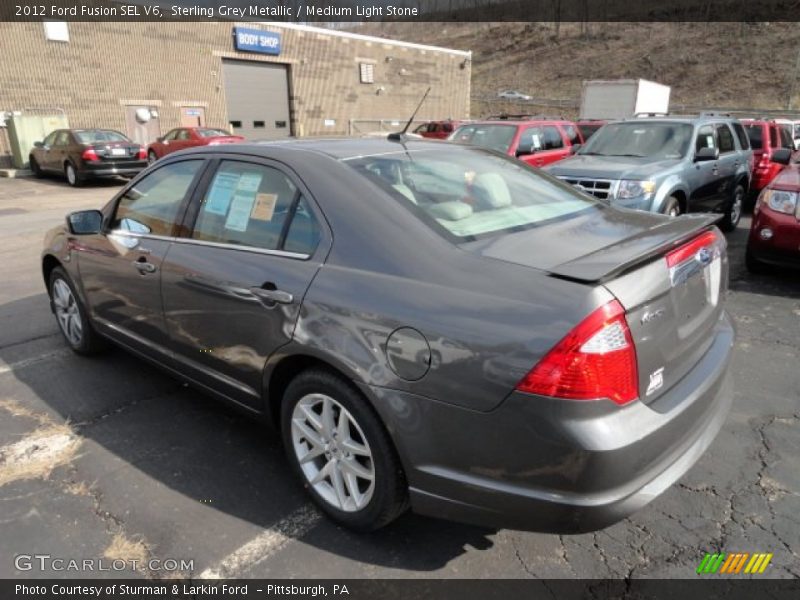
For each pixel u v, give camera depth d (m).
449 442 2.15
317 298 2.49
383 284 2.35
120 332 3.84
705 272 2.59
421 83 34.75
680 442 2.27
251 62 26.50
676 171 7.36
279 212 2.83
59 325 4.77
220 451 3.28
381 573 2.43
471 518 2.20
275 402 2.91
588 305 1.96
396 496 2.41
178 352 3.35
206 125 25.08
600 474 1.96
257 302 2.72
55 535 2.63
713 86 61.38
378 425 2.36
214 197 3.17
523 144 11.23
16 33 19.53
